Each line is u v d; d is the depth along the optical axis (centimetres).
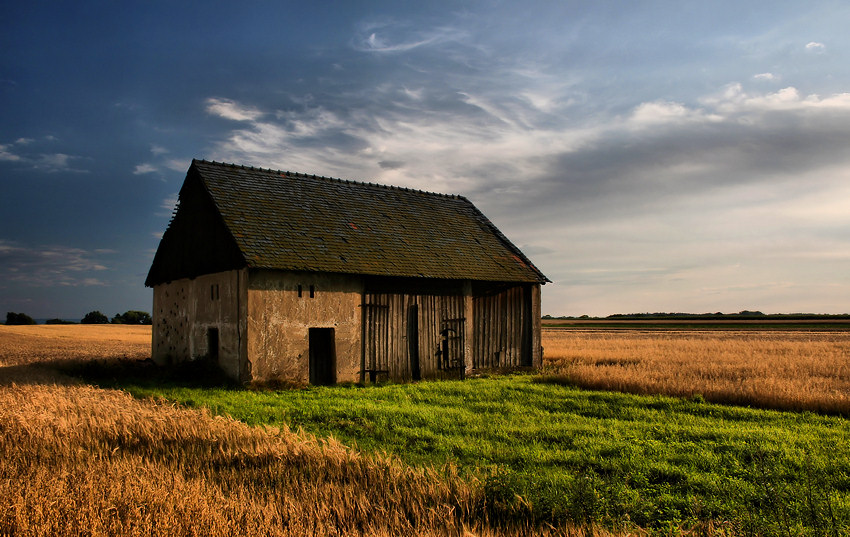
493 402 1590
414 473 793
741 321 12275
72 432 1020
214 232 2220
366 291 2238
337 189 2692
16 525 589
